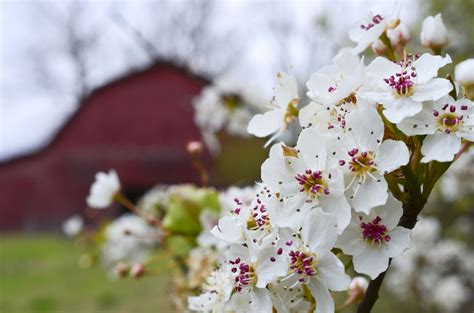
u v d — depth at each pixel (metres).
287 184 0.16
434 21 0.20
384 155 0.16
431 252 0.58
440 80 0.16
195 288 0.27
